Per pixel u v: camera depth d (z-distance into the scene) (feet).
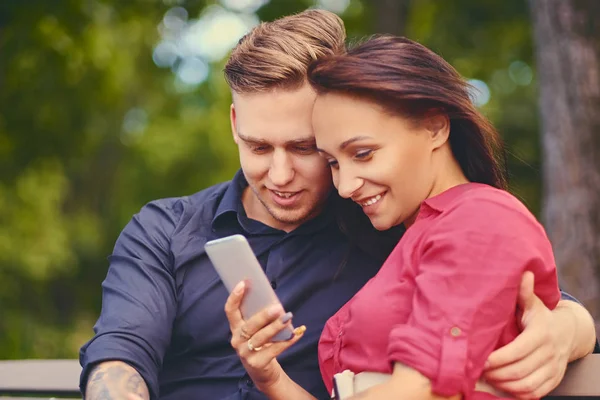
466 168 7.53
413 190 7.11
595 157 17.42
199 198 9.04
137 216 8.95
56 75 32.81
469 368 6.12
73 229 48.83
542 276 6.56
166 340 8.20
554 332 6.58
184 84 50.93
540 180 41.39
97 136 40.47
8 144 34.30
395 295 6.79
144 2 35.17
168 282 8.47
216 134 51.88
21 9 30.73
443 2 36.76
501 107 42.32
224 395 8.35
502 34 37.68
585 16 17.49
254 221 8.69
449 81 7.20
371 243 8.55
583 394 7.30
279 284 8.50
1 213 39.29
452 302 6.21
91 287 51.29
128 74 41.93
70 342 42.50
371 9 34.78
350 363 7.01
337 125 6.99
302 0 37.14
